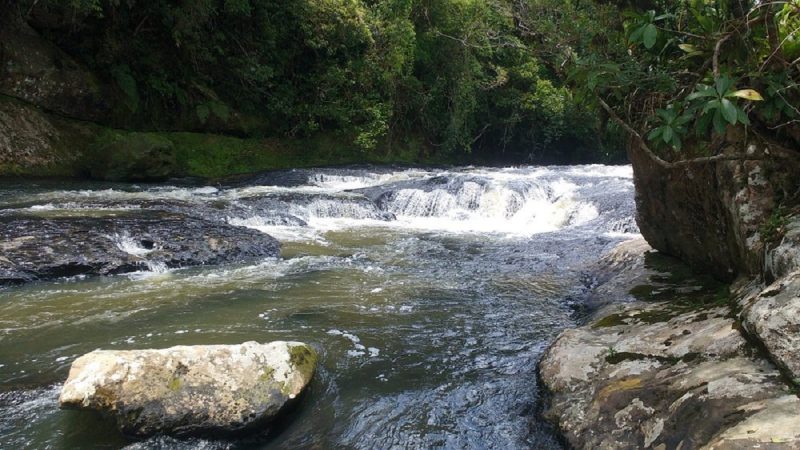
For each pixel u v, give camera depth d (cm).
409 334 500
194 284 633
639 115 424
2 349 445
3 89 1274
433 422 358
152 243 739
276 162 1734
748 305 314
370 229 1015
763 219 386
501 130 2555
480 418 361
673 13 401
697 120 331
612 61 372
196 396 327
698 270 531
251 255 766
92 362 327
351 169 1691
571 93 430
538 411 359
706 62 359
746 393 251
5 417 346
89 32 1423
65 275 640
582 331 421
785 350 260
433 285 655
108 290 602
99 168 1319
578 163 2684
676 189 511
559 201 1148
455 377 418
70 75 1362
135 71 1495
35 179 1244
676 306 439
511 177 1395
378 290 631
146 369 329
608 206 1062
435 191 1222
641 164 561
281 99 1802
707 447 230
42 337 470
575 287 645
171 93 1551
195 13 1491
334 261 761
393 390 397
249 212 996
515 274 707
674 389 289
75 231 725
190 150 1564
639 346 363
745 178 401
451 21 2175
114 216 834
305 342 471
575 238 916
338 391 394
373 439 339
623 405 304
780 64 349
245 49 1728
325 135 1912
